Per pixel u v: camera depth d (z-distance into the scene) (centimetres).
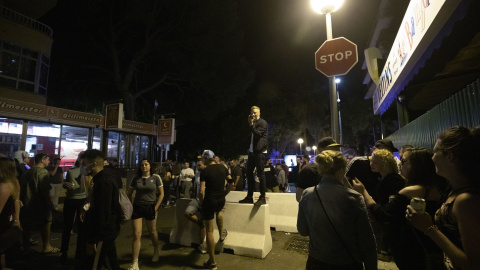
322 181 229
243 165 1205
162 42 1903
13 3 1535
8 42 1322
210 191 436
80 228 446
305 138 3191
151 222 450
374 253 204
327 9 513
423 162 225
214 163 456
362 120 3131
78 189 471
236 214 518
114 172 355
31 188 480
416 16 311
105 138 1507
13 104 1070
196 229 538
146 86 2194
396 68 447
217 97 2145
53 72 1948
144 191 436
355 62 473
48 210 499
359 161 385
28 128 1188
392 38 842
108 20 1908
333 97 511
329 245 210
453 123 329
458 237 150
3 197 305
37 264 447
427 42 293
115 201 336
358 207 208
